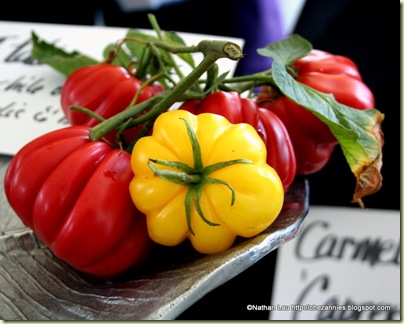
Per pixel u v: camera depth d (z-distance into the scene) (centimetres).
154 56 33
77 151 25
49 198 24
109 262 26
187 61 34
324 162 34
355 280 42
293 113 32
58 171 25
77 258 25
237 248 23
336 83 32
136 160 24
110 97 32
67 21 61
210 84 28
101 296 25
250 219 23
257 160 24
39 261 27
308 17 51
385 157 46
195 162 23
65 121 38
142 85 30
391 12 48
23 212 26
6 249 28
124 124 26
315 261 43
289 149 28
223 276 22
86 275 27
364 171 27
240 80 31
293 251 43
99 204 24
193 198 23
